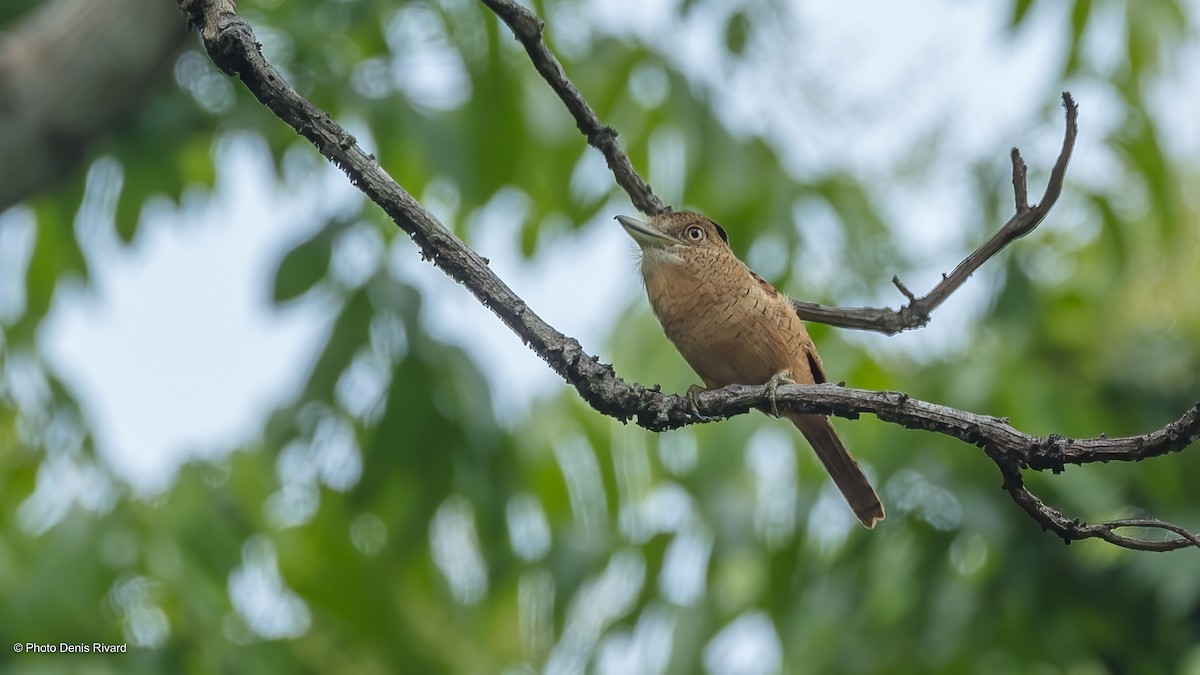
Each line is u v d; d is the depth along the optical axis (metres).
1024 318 11.68
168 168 12.47
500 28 11.80
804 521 11.03
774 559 11.01
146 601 11.02
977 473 11.04
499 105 11.75
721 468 11.11
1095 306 13.27
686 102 11.51
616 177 8.84
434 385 11.01
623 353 11.21
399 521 11.39
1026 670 10.76
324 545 12.16
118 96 10.17
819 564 11.18
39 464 12.69
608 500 11.79
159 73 10.38
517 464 11.49
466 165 11.64
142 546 10.94
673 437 11.71
